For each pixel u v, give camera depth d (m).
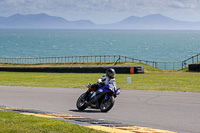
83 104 19.56
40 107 21.06
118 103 21.84
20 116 15.98
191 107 19.61
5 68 84.38
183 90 29.53
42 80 49.16
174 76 50.84
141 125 14.93
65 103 22.80
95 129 13.29
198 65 63.78
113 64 81.31
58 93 28.84
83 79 48.97
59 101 23.81
